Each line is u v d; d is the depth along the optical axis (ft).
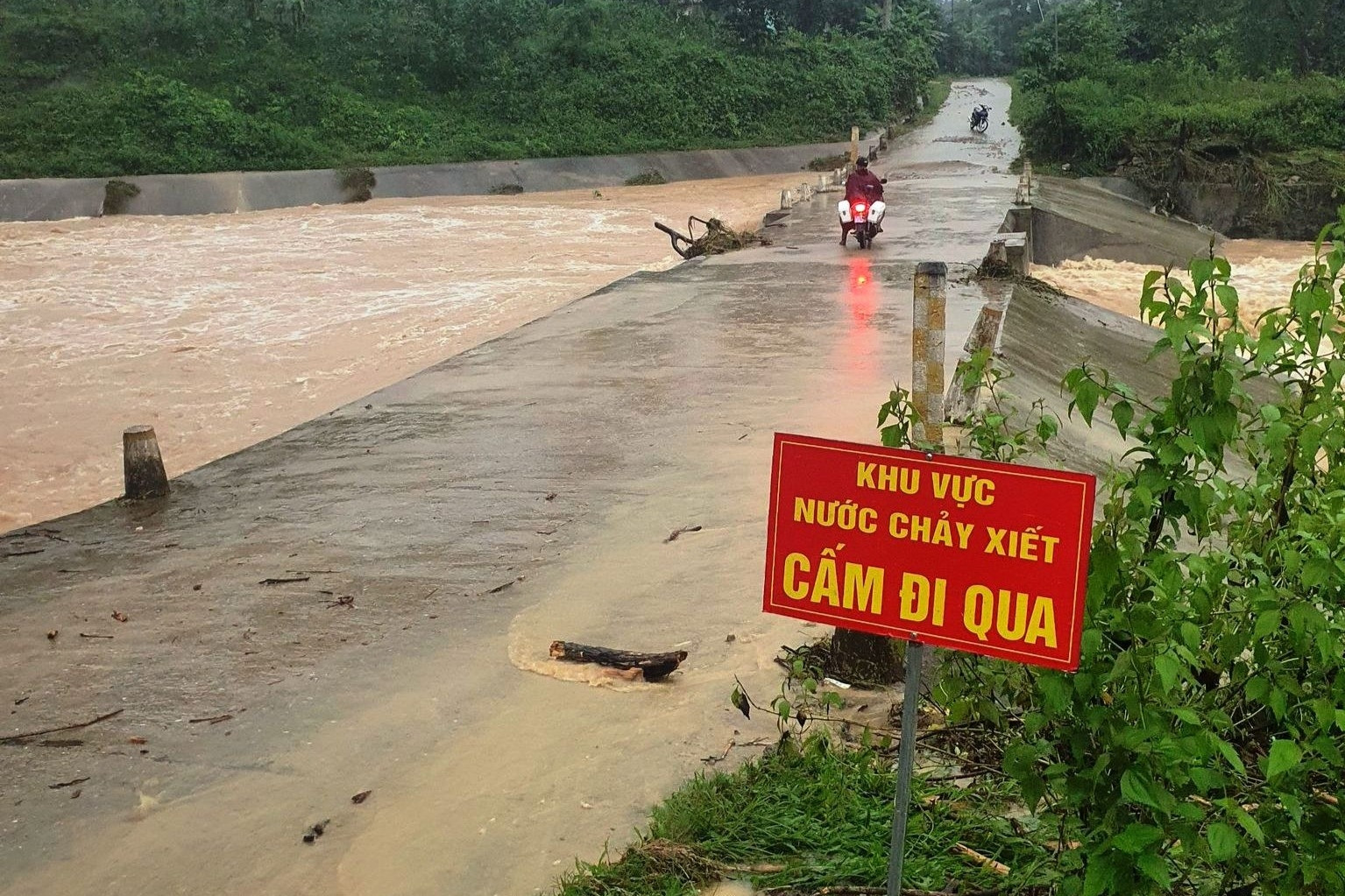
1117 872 9.50
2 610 22.40
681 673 18.24
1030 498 9.00
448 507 27.09
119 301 77.61
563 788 15.16
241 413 52.90
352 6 187.21
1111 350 51.98
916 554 9.54
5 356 63.00
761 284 58.13
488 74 180.75
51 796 15.80
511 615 20.83
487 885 13.30
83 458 46.85
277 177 136.87
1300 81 158.61
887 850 12.55
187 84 152.46
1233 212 130.31
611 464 29.66
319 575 23.29
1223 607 11.54
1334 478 12.17
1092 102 154.10
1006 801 13.33
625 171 164.14
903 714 9.92
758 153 178.29
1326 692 10.80
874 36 235.81
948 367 36.65
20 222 117.50
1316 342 11.73
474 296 79.41
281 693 18.42
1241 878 10.65
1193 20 196.54
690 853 12.97
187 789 15.85
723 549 23.31
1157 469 11.08
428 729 17.06
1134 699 9.91
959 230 78.07
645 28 205.46
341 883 13.62
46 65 148.87
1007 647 9.24
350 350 64.23
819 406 34.37
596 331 47.80
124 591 23.12
